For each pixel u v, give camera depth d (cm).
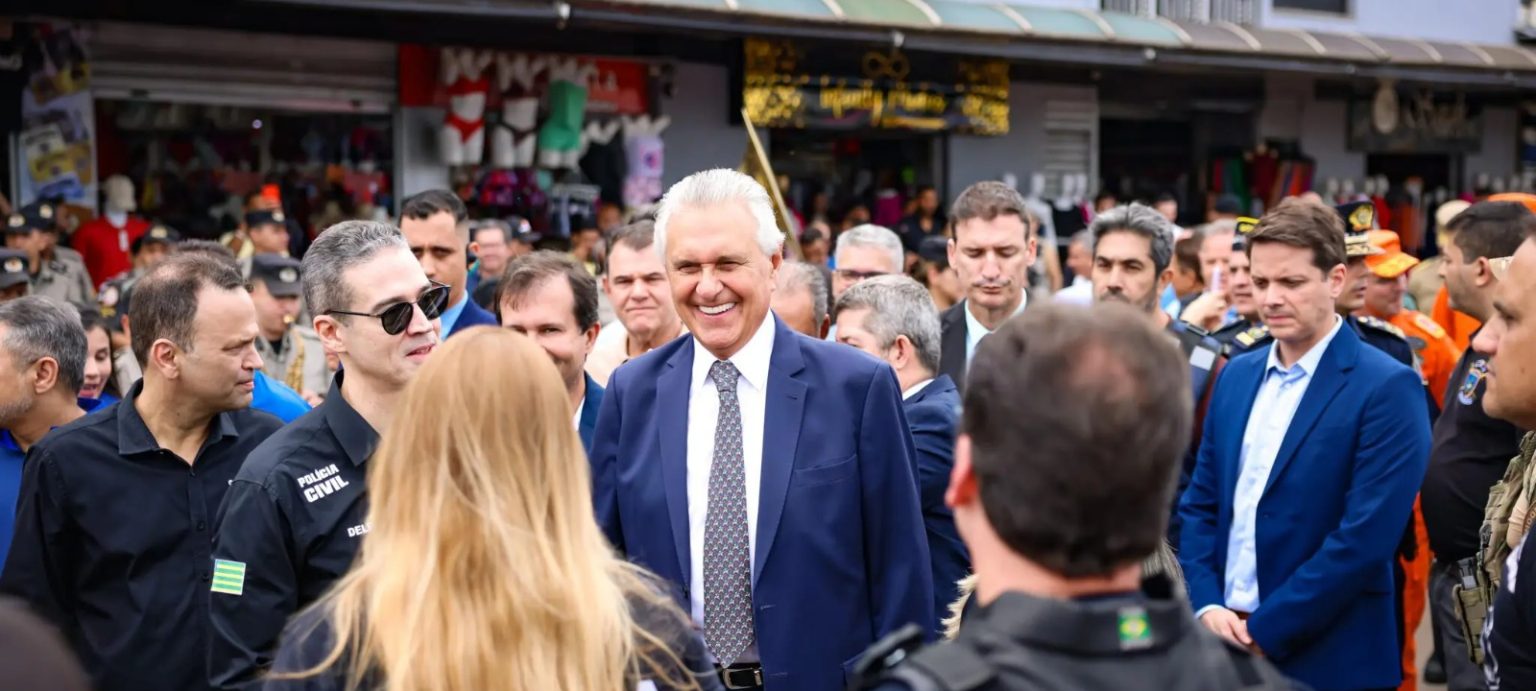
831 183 1464
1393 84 1745
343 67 1092
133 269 948
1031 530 168
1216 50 1419
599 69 1201
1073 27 1338
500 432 238
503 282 449
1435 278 963
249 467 313
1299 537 436
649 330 507
